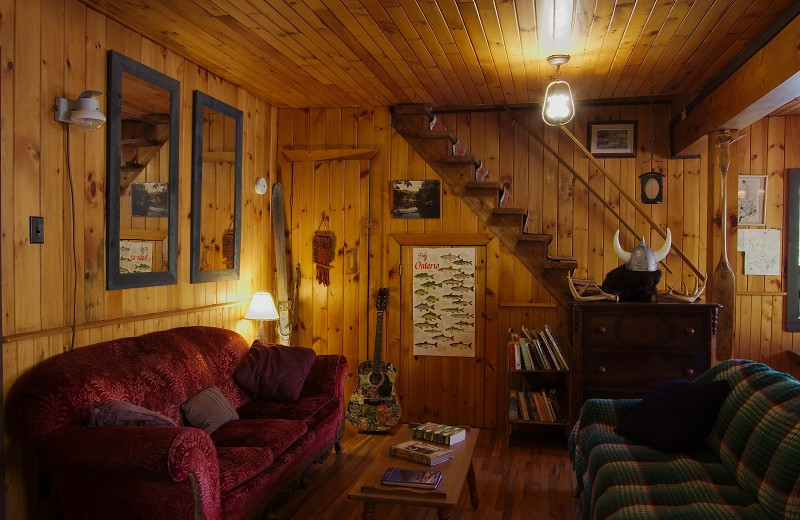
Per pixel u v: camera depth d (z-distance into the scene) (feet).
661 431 9.28
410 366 16.48
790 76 9.37
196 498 7.68
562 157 16.80
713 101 13.17
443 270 16.29
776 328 16.49
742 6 9.72
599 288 14.44
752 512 6.93
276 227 16.61
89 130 9.54
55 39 9.30
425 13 10.12
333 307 16.79
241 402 12.30
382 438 14.89
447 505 8.10
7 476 8.43
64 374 8.51
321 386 13.06
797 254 16.35
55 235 9.34
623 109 16.57
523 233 16.05
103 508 7.94
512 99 16.03
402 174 16.49
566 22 10.48
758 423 7.91
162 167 11.80
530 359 14.43
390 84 14.53
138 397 9.38
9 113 8.51
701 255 16.26
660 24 10.51
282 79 14.20
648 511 6.95
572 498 11.24
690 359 13.44
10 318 8.53
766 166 16.47
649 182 15.35
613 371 13.70
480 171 17.03
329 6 9.84
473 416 16.19
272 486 9.74
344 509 10.72
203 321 13.42
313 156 16.80
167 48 12.01
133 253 11.03
